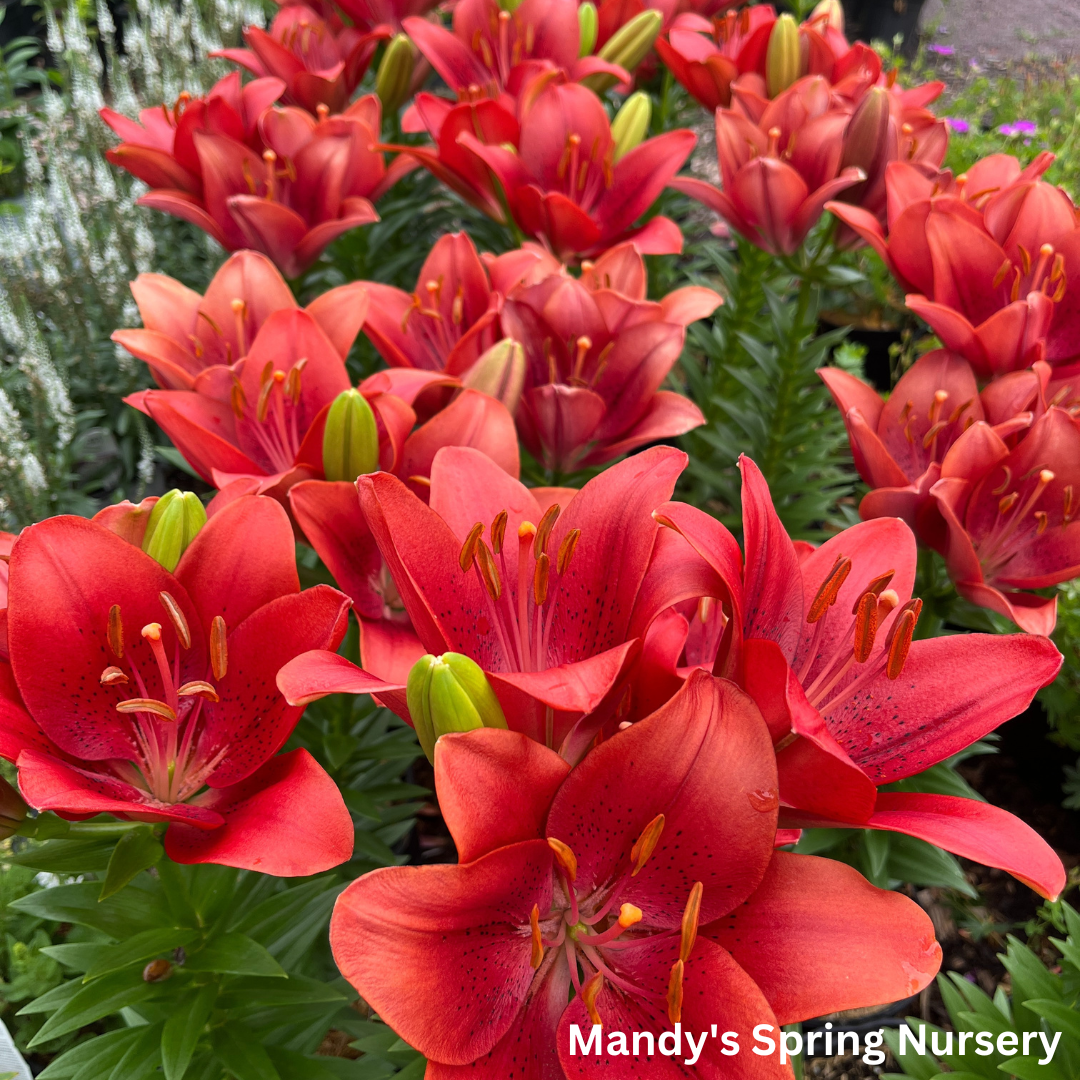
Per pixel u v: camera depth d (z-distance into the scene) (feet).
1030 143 4.60
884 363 4.41
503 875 1.07
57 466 3.21
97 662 1.33
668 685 1.21
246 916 1.66
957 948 2.80
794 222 2.45
